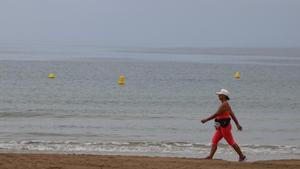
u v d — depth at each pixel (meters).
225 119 18.59
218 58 172.12
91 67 106.00
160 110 42.41
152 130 31.25
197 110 42.88
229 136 18.61
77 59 144.75
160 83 71.06
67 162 16.41
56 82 69.88
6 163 15.74
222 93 18.61
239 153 18.61
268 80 79.88
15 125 32.28
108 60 141.50
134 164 16.39
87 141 26.62
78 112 39.91
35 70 93.25
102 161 16.83
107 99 49.94
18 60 131.50
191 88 64.12
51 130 30.39
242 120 37.22
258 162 18.23
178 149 24.67
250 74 93.00
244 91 61.88
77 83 68.94
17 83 66.88
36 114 38.12
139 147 25.09
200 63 131.50
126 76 83.25
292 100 51.88
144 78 79.75
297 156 23.36
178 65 119.44
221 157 22.66
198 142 26.89
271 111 43.31
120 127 32.34
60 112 39.62
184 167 16.06
